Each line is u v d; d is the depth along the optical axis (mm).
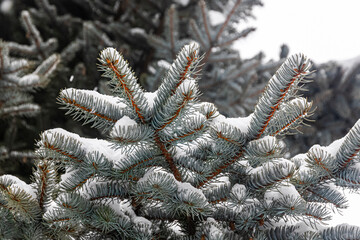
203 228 1204
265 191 1228
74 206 1163
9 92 2688
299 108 1170
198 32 3531
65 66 3777
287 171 1175
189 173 1243
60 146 1172
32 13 4082
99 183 1225
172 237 1262
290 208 1185
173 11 3439
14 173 3266
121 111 1163
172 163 1201
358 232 1214
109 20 4480
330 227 1240
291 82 1134
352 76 4613
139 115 1145
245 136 1184
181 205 1168
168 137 1154
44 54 3580
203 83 3863
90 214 1188
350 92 4727
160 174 1168
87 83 3562
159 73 3418
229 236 1206
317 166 1199
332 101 4789
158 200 1194
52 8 4062
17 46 3486
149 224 1236
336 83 4742
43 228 1220
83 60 3814
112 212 1191
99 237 1234
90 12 4480
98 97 1178
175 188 1174
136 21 4488
